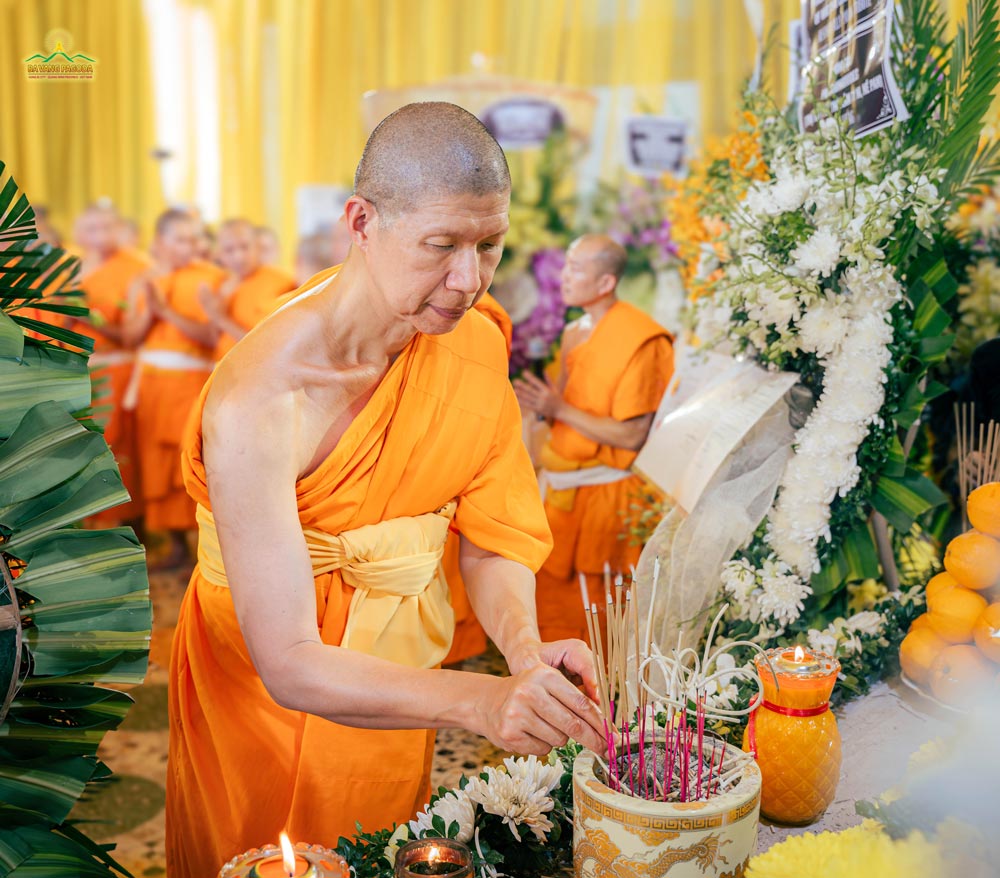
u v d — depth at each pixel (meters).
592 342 3.14
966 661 1.24
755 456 1.57
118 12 4.89
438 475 1.41
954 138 1.59
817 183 1.53
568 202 3.98
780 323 1.54
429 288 1.16
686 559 1.55
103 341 4.50
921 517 1.76
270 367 1.24
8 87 4.93
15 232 1.18
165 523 4.54
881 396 1.50
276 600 1.18
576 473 3.15
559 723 1.03
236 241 4.56
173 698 1.54
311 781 1.43
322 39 4.76
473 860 1.03
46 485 1.03
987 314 1.82
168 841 1.58
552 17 4.37
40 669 1.03
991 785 0.90
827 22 1.64
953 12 2.09
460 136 1.11
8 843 1.02
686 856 0.91
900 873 0.84
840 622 1.49
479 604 1.46
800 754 1.09
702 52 4.21
